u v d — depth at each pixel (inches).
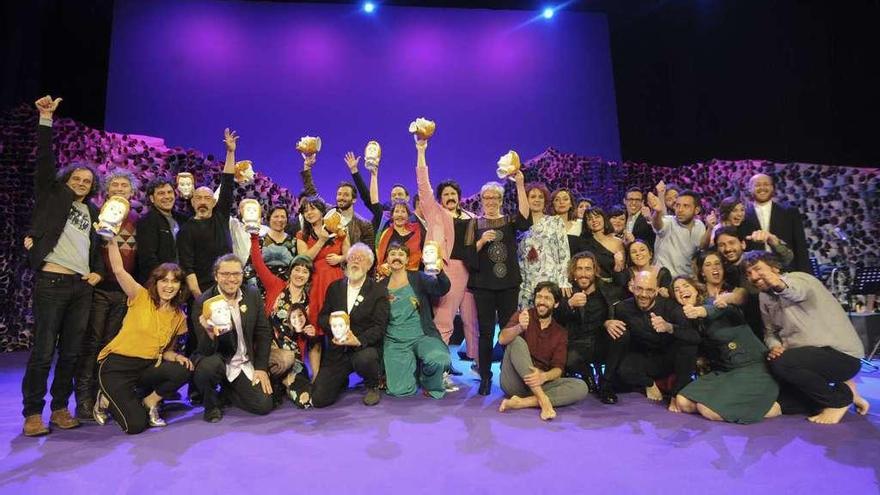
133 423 116.7
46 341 118.3
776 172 283.6
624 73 373.1
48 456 104.0
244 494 85.9
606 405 137.3
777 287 121.6
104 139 243.1
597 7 372.2
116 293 134.7
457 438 112.2
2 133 231.8
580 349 149.5
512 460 99.1
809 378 118.5
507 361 139.9
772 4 311.9
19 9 295.4
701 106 346.3
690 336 133.8
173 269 125.7
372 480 90.7
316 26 352.5
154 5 335.9
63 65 317.1
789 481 88.4
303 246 172.9
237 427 122.3
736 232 148.6
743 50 326.3
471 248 159.5
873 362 186.1
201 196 151.8
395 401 145.1
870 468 93.4
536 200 168.7
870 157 278.2
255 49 345.4
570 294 151.3
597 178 329.1
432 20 363.9
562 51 372.5
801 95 302.8
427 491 86.0
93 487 89.5
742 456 99.9
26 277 232.5
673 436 111.9
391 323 154.6
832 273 246.5
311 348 161.8
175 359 125.6
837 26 287.0
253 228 146.8
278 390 144.2
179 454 104.7
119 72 328.5
